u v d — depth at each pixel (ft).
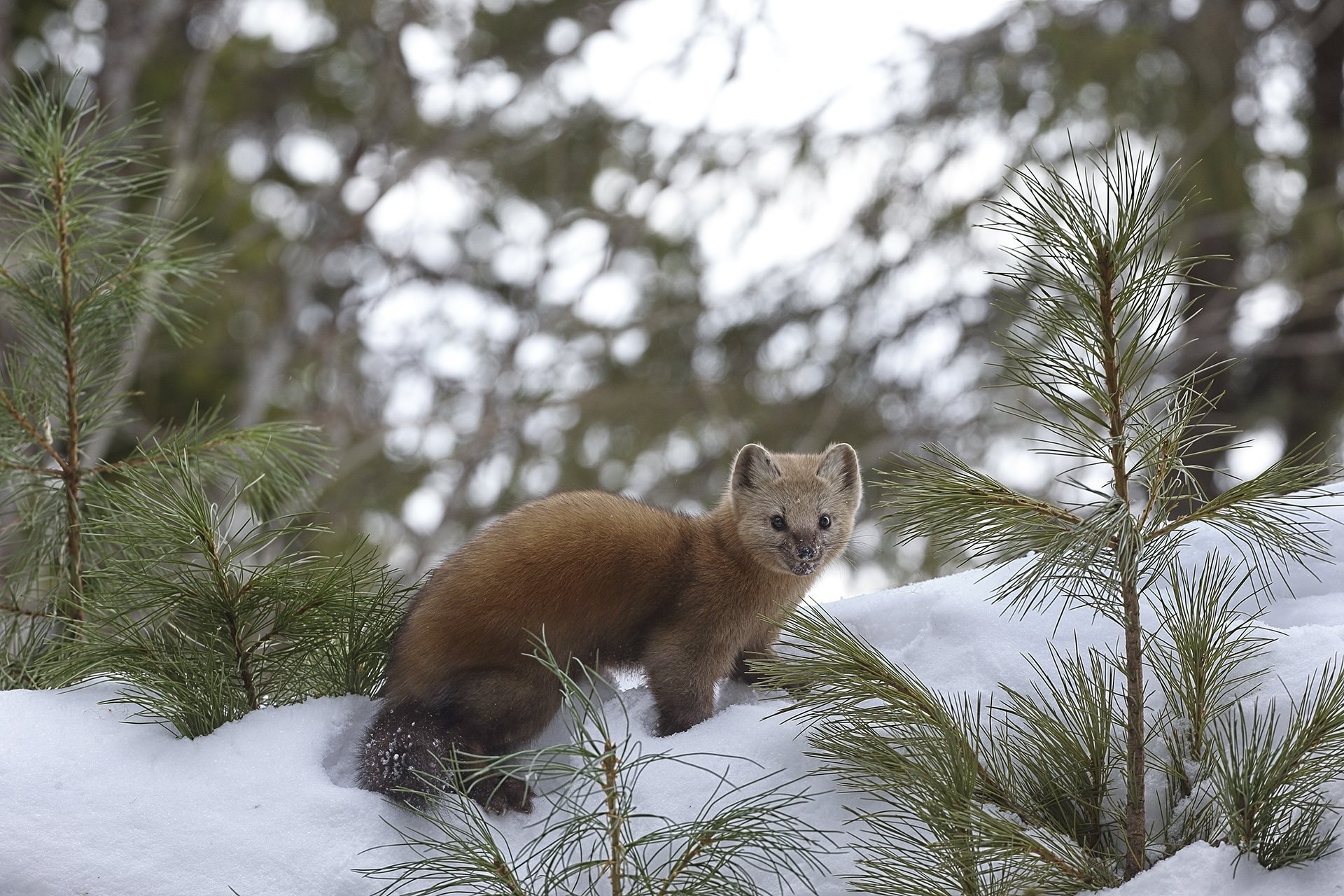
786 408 104.99
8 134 30.27
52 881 22.47
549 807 25.82
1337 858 20.17
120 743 25.31
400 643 29.07
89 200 30.86
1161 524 22.50
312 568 27.94
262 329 116.98
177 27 116.78
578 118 115.14
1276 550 27.66
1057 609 26.99
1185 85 96.53
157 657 26.66
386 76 115.34
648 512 33.12
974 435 99.76
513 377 113.50
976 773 22.12
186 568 27.27
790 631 24.62
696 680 30.99
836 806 23.86
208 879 22.76
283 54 120.98
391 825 24.11
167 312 38.17
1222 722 23.41
